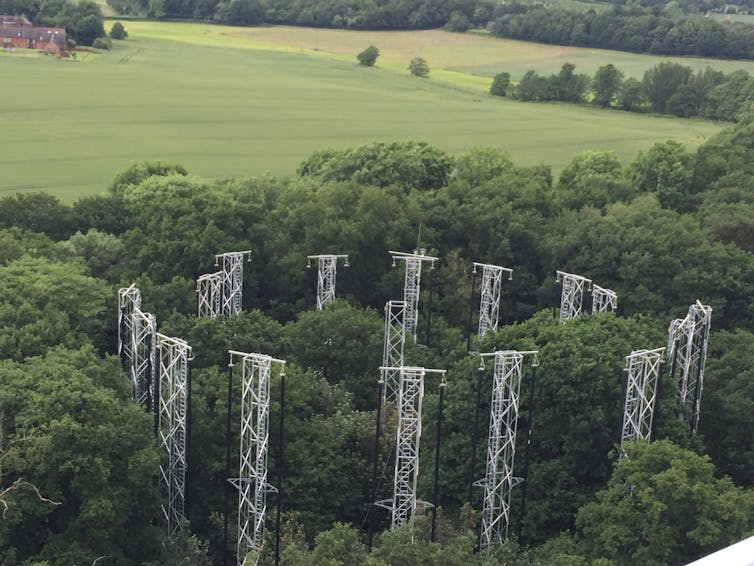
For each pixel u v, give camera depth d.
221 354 105.44
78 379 83.81
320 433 94.88
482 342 102.56
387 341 113.00
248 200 153.12
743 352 111.25
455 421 95.56
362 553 74.25
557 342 96.69
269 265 139.88
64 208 143.62
